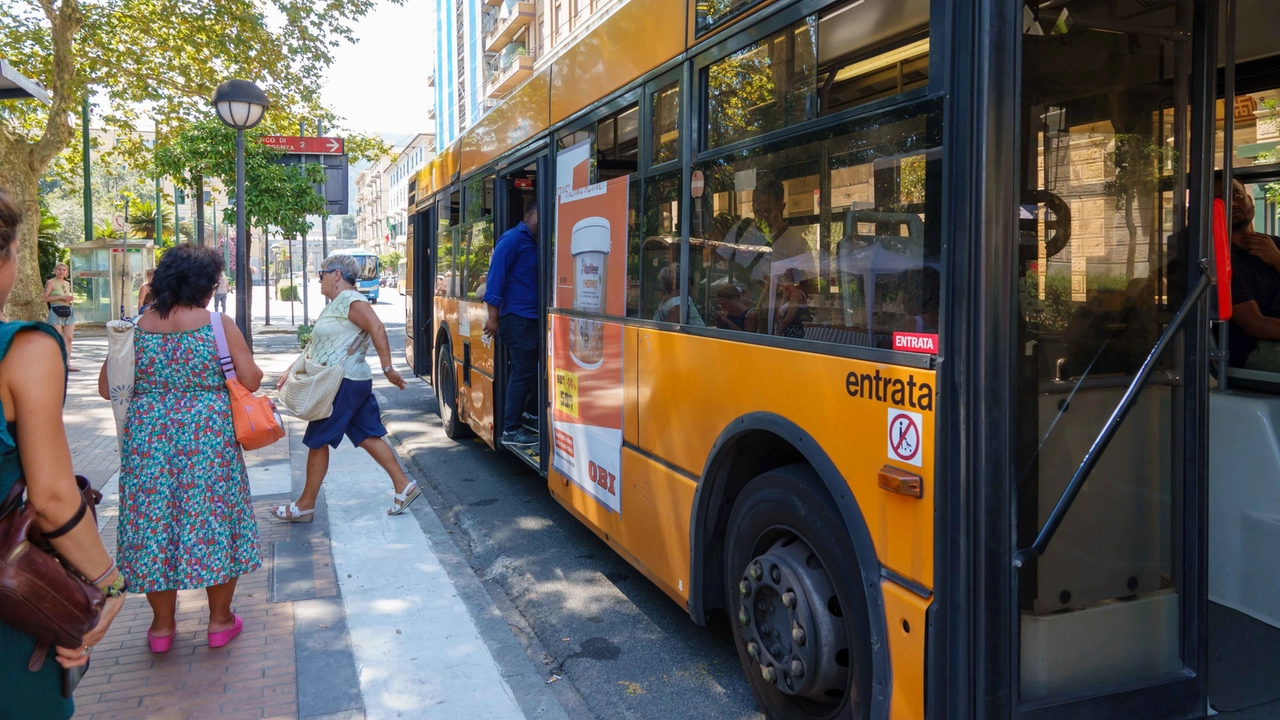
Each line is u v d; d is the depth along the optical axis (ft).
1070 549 7.97
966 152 7.36
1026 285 7.50
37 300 54.44
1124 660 8.22
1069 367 7.78
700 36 11.85
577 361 16.58
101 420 33.42
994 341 7.34
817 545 9.33
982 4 7.28
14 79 16.74
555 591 16.12
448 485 23.62
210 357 12.38
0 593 5.77
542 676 12.62
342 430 19.42
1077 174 7.74
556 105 18.04
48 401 6.22
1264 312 12.17
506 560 17.76
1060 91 7.63
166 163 59.36
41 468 6.17
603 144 15.57
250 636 13.58
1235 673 9.54
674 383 12.53
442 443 29.37
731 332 10.99
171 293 12.29
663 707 11.77
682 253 12.34
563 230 17.52
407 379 47.78
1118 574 8.20
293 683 12.05
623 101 14.48
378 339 19.42
